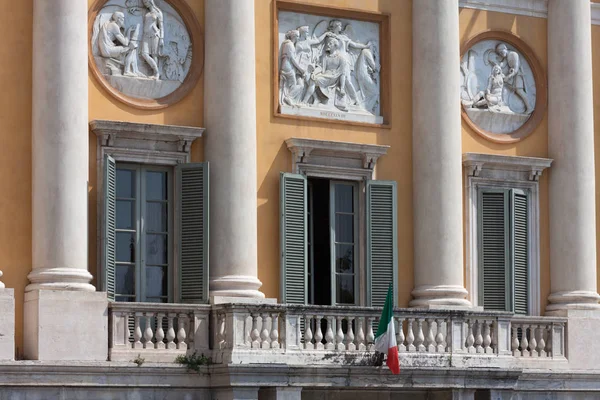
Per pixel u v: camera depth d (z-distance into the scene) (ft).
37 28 123.54
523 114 148.05
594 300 146.51
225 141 130.52
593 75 151.64
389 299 128.16
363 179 138.51
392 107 140.87
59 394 119.34
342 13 139.44
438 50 140.87
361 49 140.56
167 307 125.18
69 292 121.29
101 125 126.11
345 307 129.39
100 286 125.18
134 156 128.36
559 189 147.33
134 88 129.90
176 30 132.05
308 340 127.75
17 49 123.65
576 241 146.51
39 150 122.42
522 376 140.56
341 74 138.92
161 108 130.21
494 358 136.05
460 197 140.87
